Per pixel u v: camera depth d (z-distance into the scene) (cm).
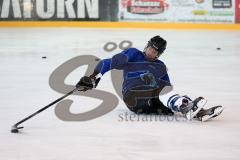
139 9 3155
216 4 3142
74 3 3156
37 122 808
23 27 3120
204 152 640
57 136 720
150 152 639
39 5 3138
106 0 3169
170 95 795
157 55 818
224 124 791
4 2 3123
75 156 623
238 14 3152
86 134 732
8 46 2172
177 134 728
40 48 2108
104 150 648
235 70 1559
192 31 3006
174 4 3142
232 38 2625
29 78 1347
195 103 766
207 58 1862
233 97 1067
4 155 627
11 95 1081
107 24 3166
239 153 638
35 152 640
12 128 740
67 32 2820
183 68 1590
